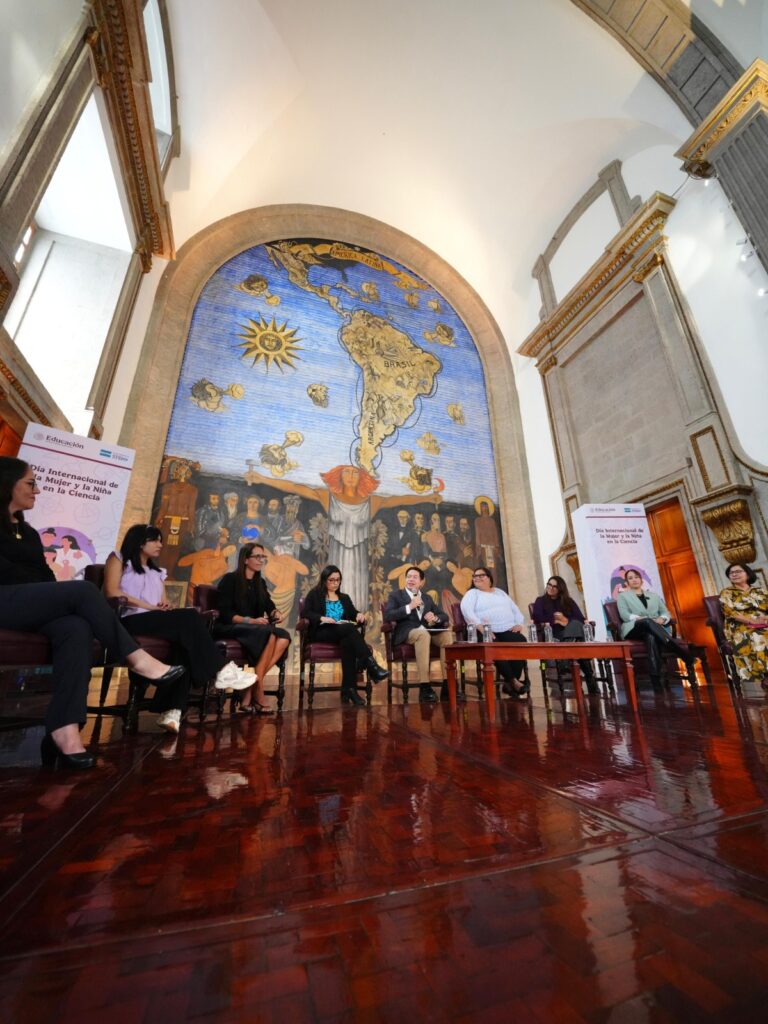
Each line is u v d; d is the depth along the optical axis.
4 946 0.58
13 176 3.33
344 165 9.57
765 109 5.39
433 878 0.77
